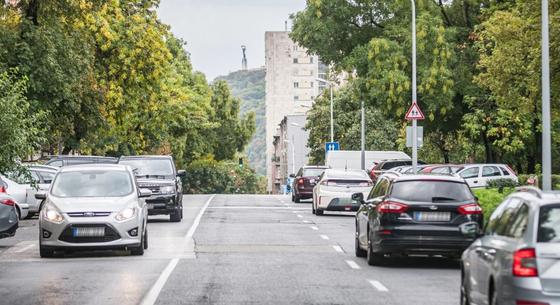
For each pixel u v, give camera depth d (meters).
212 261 33.16
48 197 35.38
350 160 98.31
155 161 56.75
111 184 36.38
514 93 62.75
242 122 198.50
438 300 23.42
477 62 76.81
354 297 23.98
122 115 81.62
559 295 15.67
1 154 49.31
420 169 78.94
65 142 77.19
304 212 66.44
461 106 81.19
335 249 38.25
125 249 37.75
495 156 94.19
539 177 65.12
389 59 76.12
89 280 27.48
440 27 75.88
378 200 31.92
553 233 16.14
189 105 126.81
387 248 30.73
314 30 81.12
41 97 61.69
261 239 42.94
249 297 23.91
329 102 149.00
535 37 59.06
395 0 78.56
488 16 76.00
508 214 18.17
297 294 24.55
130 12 79.06
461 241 30.38
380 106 77.62
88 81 69.62
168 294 24.44
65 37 63.22
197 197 92.88
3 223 37.88
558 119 72.56
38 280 27.50
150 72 79.44
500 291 16.55
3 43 59.50
